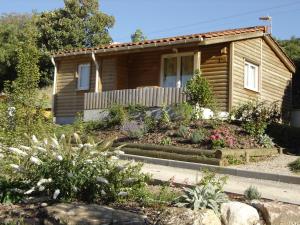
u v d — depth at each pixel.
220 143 13.87
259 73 20.73
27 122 11.29
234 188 9.55
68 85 23.00
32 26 39.28
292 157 14.52
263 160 13.86
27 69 11.93
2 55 36.81
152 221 6.28
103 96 19.44
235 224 6.32
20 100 11.60
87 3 38.78
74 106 22.59
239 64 19.17
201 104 17.02
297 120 22.88
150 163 13.37
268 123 17.30
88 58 22.42
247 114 16.72
